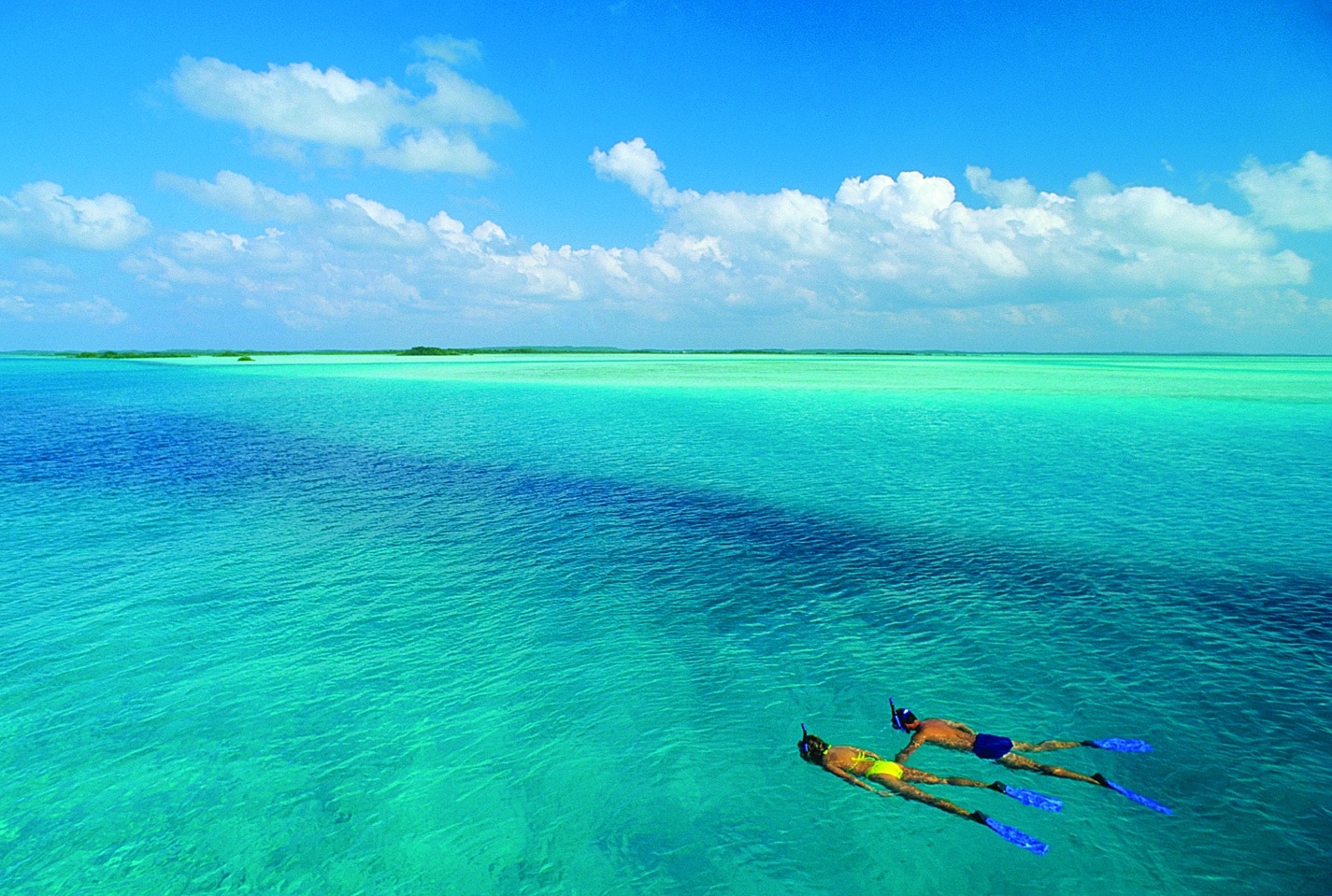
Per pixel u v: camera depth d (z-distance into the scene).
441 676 8.59
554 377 79.94
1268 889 5.16
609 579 11.90
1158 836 5.72
